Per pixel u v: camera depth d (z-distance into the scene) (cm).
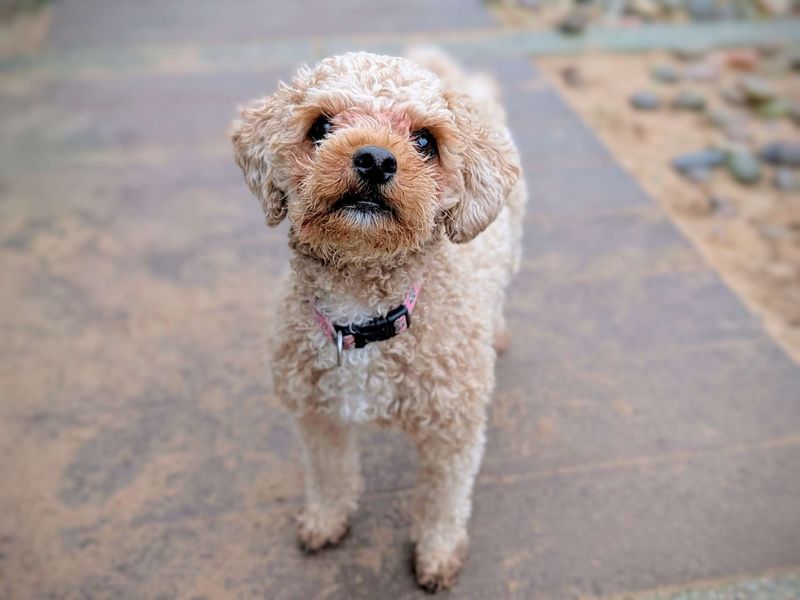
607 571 48
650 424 58
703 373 62
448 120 37
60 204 81
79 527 51
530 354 63
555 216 79
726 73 111
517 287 70
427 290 41
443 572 47
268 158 40
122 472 54
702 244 80
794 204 87
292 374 42
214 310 68
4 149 89
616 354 63
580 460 55
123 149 90
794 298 73
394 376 41
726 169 92
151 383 61
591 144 90
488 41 114
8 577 48
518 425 57
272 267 73
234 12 124
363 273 38
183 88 101
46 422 58
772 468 54
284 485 54
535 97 99
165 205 81
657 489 53
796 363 63
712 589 47
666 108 103
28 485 53
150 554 49
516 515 51
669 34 120
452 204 39
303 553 50
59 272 72
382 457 55
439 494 46
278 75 104
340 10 124
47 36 116
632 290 70
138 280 71
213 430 57
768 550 50
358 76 37
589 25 122
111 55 110
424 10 125
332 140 35
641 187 83
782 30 121
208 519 51
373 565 49
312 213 36
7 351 64
